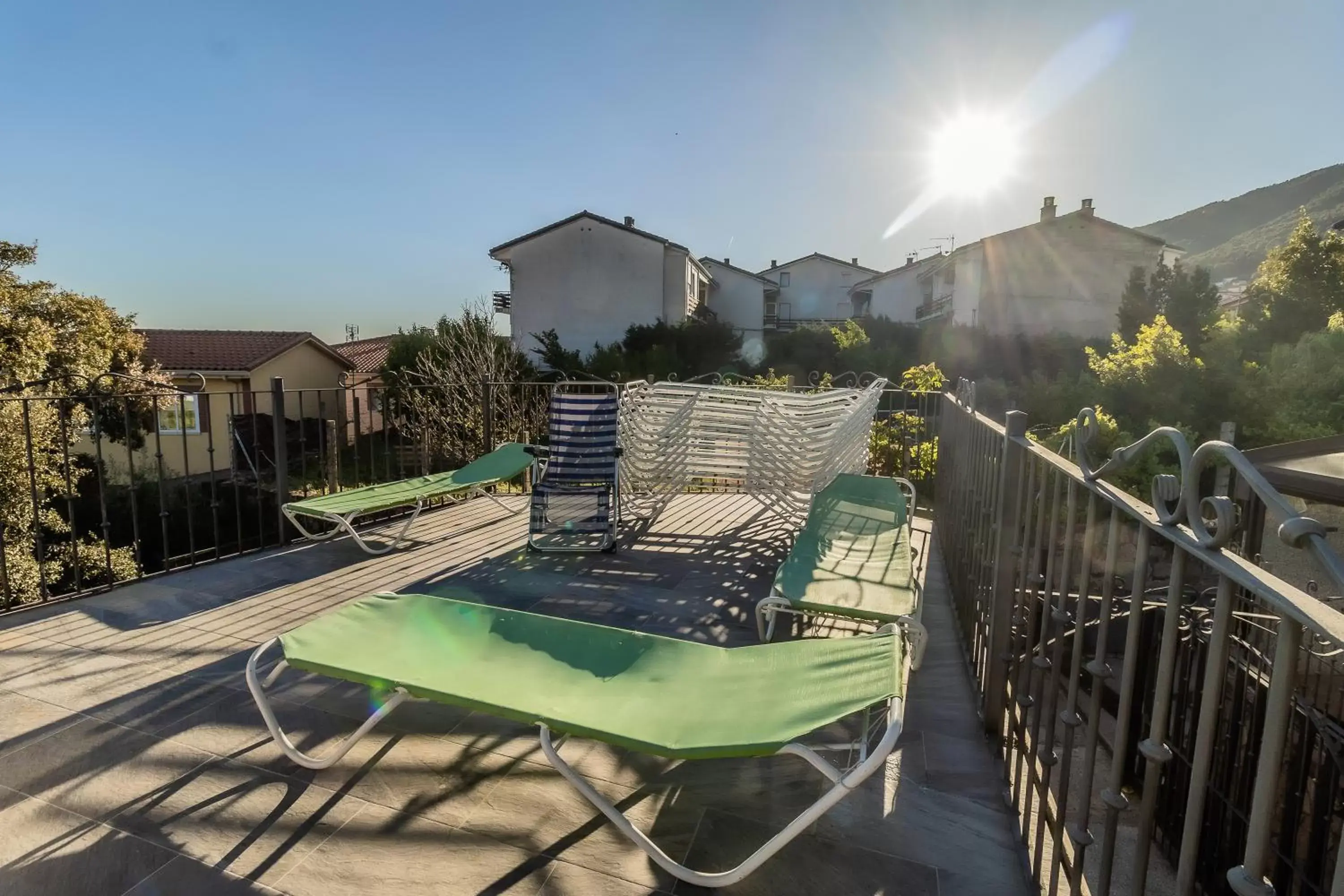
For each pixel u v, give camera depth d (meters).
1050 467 1.98
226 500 13.70
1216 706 0.99
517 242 27.75
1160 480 1.20
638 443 4.92
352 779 2.13
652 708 1.80
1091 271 25.31
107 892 1.67
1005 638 2.41
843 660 1.96
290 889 1.69
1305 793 3.34
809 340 24.81
